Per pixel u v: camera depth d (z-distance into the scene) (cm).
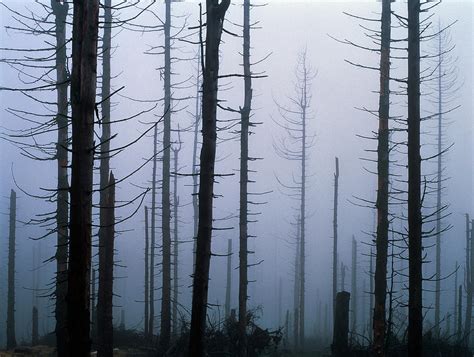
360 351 1920
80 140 716
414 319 1097
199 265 905
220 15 934
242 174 1875
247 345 1959
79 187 711
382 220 1648
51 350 2089
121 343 2342
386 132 1691
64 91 1546
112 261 1579
